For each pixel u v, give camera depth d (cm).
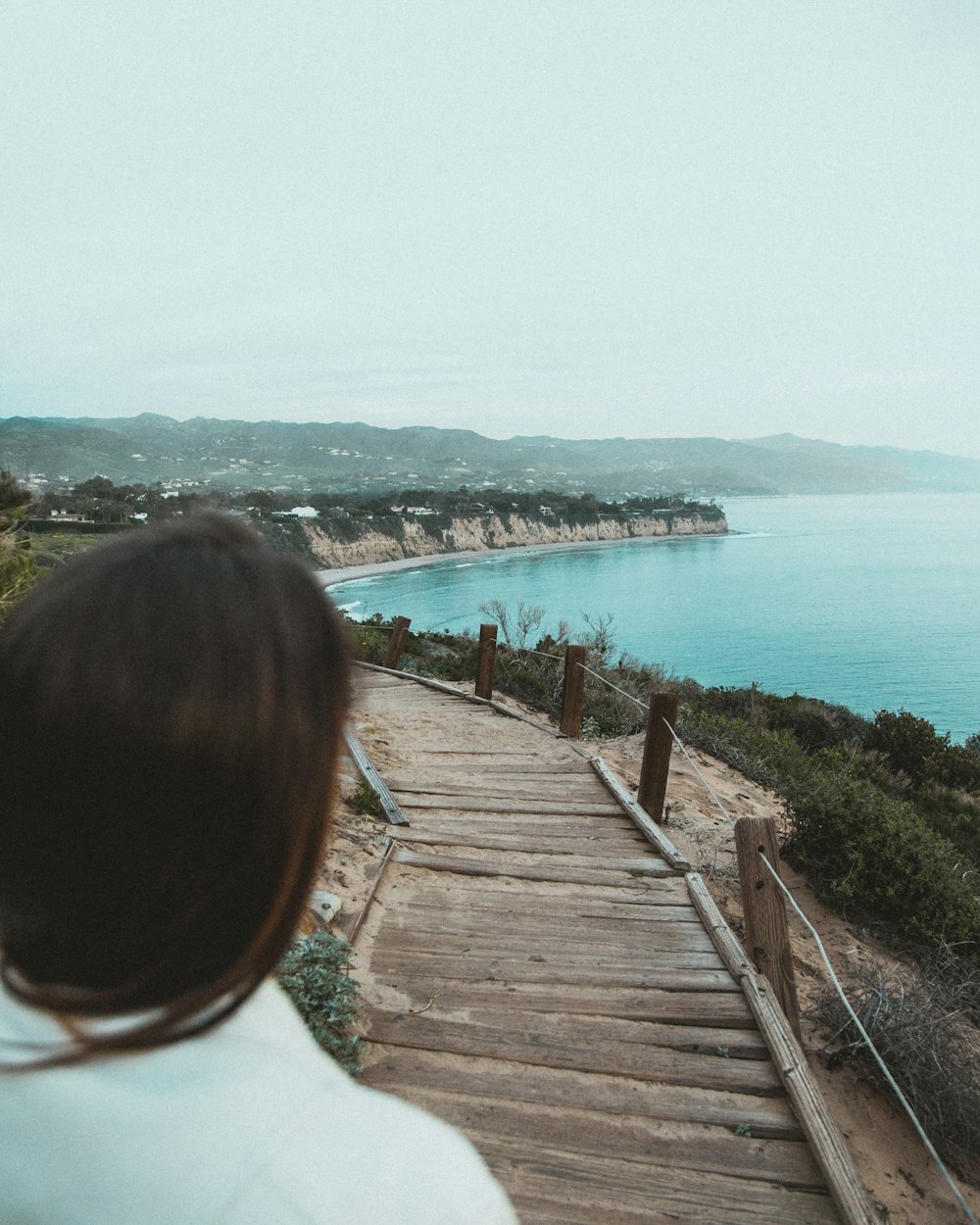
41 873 39
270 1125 37
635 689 1246
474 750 770
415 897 455
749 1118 294
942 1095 348
